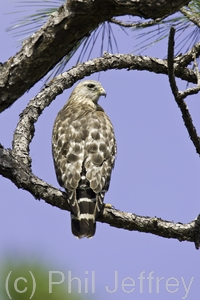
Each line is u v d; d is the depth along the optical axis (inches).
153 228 358.9
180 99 335.6
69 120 465.4
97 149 434.6
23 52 285.4
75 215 383.2
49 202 370.3
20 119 413.1
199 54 429.1
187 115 344.2
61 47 277.7
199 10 379.2
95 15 260.1
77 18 262.5
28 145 404.2
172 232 358.0
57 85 434.0
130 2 246.2
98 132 449.1
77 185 406.0
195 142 358.0
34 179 355.3
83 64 441.7
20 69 289.0
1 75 293.3
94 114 481.4
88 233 380.2
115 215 362.0
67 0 263.0
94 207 393.4
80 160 422.9
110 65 442.9
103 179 417.4
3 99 302.0
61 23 267.1
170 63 319.0
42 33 274.5
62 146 440.5
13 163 347.9
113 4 251.1
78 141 438.6
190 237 359.3
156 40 421.4
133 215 361.1
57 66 427.2
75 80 441.7
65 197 374.9
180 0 242.8
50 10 382.9
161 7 244.1
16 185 352.2
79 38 275.7
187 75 444.1
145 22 393.4
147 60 444.8
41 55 281.4
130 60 442.3
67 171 417.7
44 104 425.4
